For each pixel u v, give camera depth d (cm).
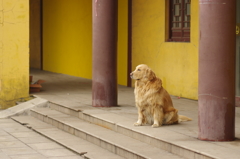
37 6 2020
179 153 611
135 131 721
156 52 1245
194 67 1096
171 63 1183
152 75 744
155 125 743
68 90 1285
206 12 616
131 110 927
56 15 1845
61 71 1827
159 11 1223
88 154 688
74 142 773
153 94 737
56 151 729
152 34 1259
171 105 773
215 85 618
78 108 952
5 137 839
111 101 970
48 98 1120
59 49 1833
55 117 941
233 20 617
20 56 1167
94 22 962
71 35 1723
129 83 1376
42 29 1984
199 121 643
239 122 785
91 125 848
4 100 1154
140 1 1311
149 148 659
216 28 611
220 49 613
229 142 623
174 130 716
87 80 1564
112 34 957
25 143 788
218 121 624
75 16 1683
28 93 1183
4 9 1139
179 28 1166
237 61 991
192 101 1080
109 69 961
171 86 1189
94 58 968
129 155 650
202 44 623
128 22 1370
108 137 738
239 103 983
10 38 1153
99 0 948
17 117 1041
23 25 1166
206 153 563
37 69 2017
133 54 1353
